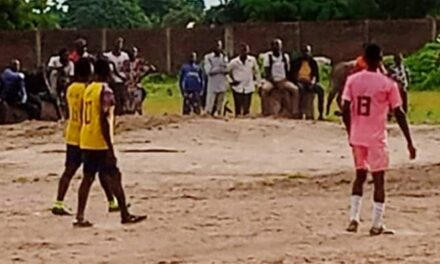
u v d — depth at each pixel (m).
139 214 15.62
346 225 14.52
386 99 13.67
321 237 13.48
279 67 33.75
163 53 52.81
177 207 16.36
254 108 39.03
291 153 24.97
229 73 34.41
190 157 23.89
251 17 65.00
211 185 19.11
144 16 92.38
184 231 14.09
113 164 14.77
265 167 22.12
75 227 14.52
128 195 17.78
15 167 22.23
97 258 12.20
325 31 52.38
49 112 33.44
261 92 33.78
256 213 15.70
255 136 28.12
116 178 14.77
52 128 30.05
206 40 52.59
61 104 33.41
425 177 19.48
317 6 63.22
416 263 11.63
